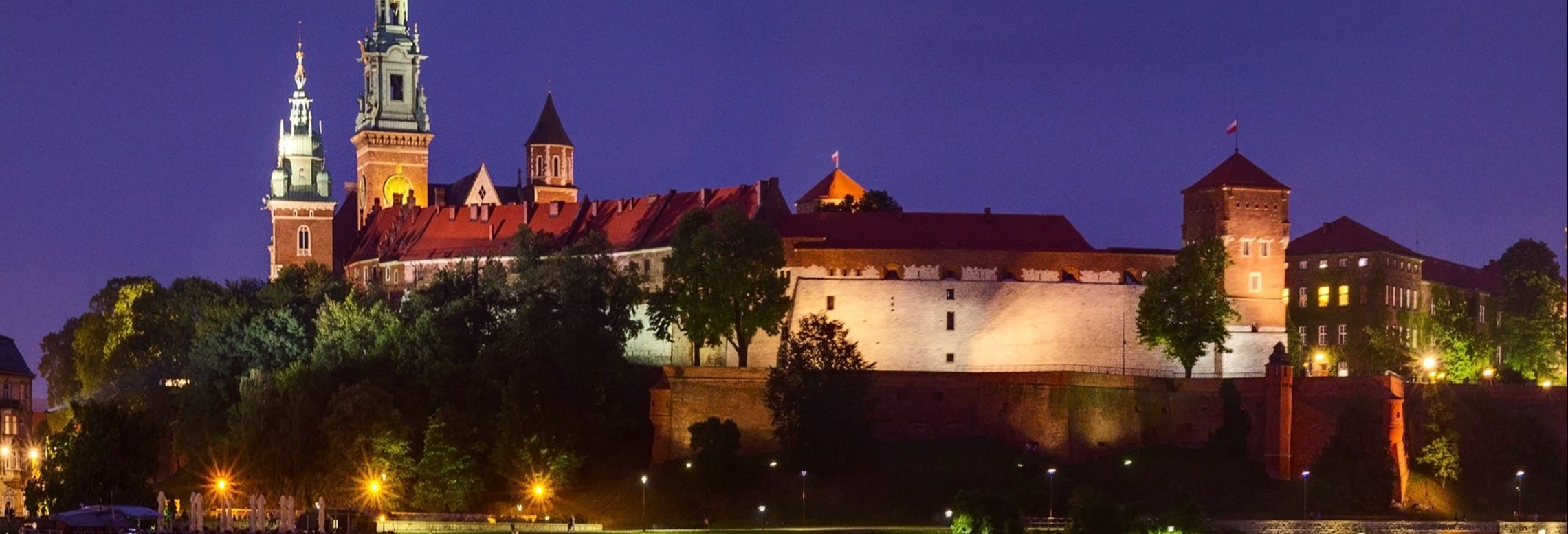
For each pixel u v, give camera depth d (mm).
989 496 197250
